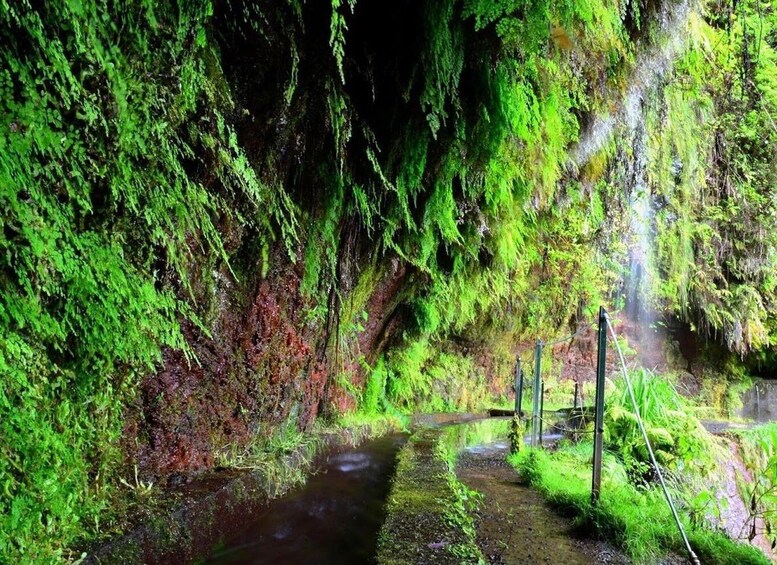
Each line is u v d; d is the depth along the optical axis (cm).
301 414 455
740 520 623
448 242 551
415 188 417
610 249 1131
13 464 149
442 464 474
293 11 254
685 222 1137
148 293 196
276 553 269
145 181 197
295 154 322
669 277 1212
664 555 347
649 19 451
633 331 1362
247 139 278
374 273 553
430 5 287
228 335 317
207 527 250
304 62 283
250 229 317
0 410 144
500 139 375
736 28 640
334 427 536
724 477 661
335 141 323
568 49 388
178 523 227
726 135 999
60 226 155
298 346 422
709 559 352
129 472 233
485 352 1138
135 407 238
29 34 139
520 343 1209
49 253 148
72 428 184
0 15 132
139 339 197
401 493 365
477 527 374
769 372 1422
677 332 1416
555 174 559
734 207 1151
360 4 291
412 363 845
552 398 1174
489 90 347
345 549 280
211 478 286
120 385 218
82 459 191
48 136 145
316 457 449
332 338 502
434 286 692
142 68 183
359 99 342
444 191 430
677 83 607
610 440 652
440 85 309
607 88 493
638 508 402
